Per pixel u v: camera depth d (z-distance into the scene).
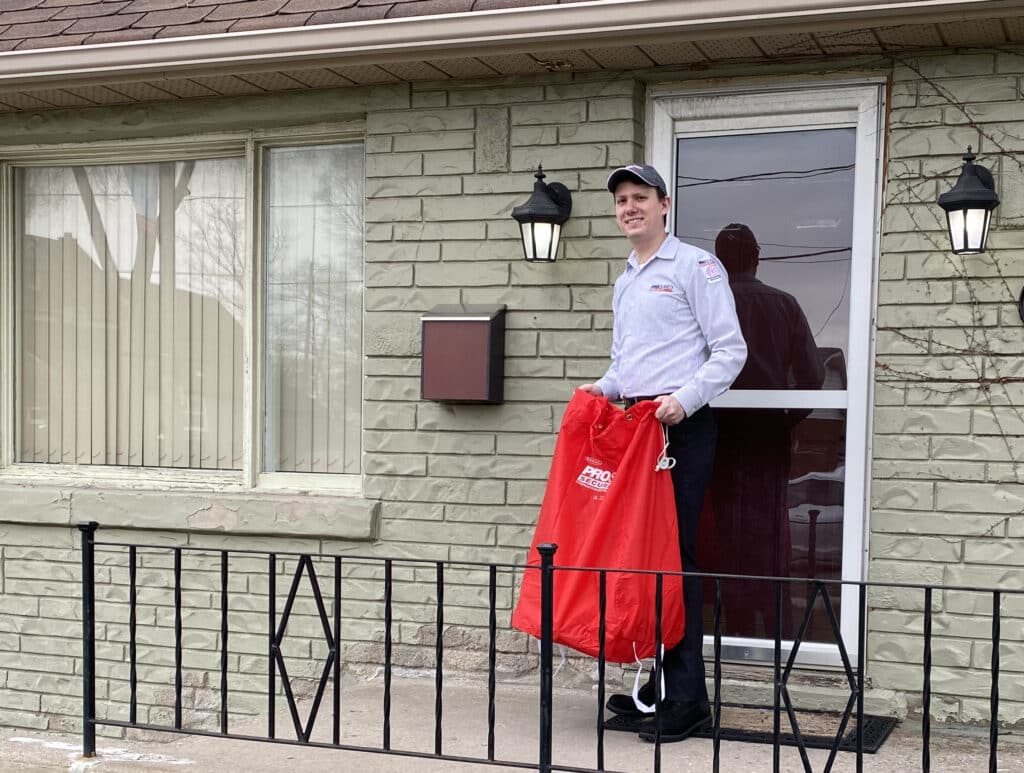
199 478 5.21
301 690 4.84
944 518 4.02
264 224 5.12
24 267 5.51
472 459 4.63
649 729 3.78
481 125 4.59
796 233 4.33
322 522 4.78
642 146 4.48
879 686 4.10
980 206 3.76
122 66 4.52
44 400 5.49
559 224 4.40
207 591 5.01
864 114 4.18
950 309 4.01
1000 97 3.97
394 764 3.62
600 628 3.23
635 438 3.57
